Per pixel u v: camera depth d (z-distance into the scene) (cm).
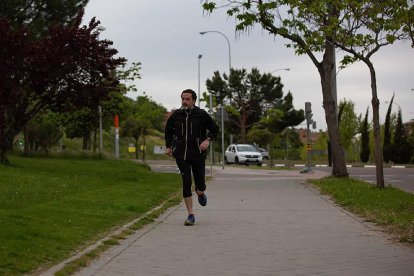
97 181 1744
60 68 1916
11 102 1917
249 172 2822
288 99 7344
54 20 2384
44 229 814
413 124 5434
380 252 732
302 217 1070
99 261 680
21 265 614
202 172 991
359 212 1116
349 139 6209
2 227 795
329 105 2058
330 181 1877
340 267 648
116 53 2008
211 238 844
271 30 1755
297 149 8425
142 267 651
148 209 1168
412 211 1060
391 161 4725
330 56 2042
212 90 7225
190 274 619
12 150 3042
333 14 1470
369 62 1519
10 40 1844
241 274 618
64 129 4722
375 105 1559
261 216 1086
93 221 938
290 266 656
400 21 1173
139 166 3019
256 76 7156
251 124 7356
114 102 4291
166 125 998
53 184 1513
